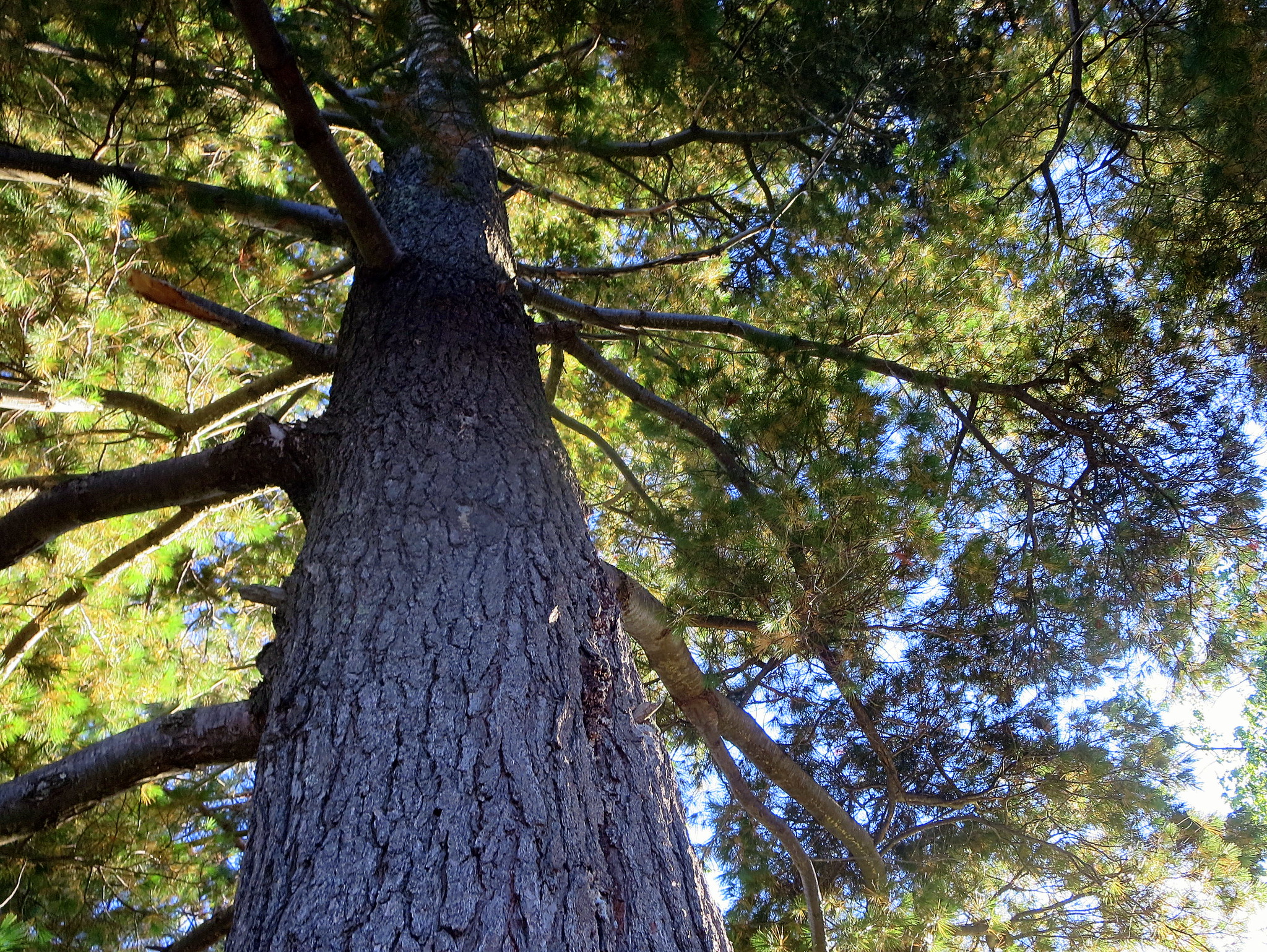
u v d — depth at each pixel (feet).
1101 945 12.57
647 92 13.93
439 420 8.57
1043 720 13.39
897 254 14.15
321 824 5.58
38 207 12.26
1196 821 13.23
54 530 9.97
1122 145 15.70
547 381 15.07
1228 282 14.17
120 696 14.85
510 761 5.90
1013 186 15.94
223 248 13.19
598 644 7.34
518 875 5.31
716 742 11.05
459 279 10.48
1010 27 16.80
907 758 13.64
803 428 12.03
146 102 11.43
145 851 13.53
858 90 15.24
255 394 13.37
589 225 18.38
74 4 10.17
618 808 6.20
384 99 11.10
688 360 14.56
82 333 11.80
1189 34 14.03
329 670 6.50
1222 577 13.96
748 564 10.48
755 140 15.74
